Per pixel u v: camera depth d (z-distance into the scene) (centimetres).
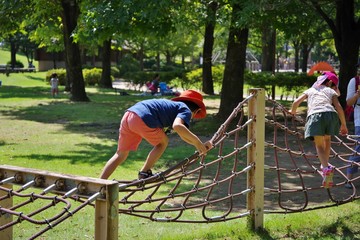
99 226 423
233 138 1541
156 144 583
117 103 2720
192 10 1703
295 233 657
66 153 1302
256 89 642
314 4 1688
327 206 715
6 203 523
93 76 4425
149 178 536
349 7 1903
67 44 2812
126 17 1474
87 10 1638
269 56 3928
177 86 3741
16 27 2880
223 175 1058
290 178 1028
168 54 6619
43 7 2661
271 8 1398
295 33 1662
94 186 426
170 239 630
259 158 649
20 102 2762
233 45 1775
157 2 1441
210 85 3319
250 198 655
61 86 4453
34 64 9025
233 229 662
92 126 1847
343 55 1920
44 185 469
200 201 844
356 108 888
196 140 553
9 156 1248
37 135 1627
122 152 593
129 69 5956
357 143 788
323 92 714
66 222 716
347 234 654
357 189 918
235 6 1565
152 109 571
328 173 684
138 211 543
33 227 694
